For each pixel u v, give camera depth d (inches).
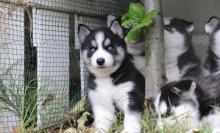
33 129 35.3
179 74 48.8
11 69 38.6
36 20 42.2
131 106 37.1
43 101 40.3
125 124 35.8
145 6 41.7
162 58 41.3
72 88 46.4
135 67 42.8
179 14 61.5
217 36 47.6
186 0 60.8
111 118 39.0
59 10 45.0
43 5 42.6
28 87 38.0
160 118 32.8
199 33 59.6
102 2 52.6
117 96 38.5
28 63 41.4
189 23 52.0
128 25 43.3
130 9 41.2
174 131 30.3
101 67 37.6
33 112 37.0
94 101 39.5
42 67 42.5
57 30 44.8
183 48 50.4
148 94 40.7
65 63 45.5
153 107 38.2
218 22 48.6
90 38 39.9
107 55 38.0
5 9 38.4
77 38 47.3
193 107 32.5
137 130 34.8
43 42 42.9
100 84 39.0
